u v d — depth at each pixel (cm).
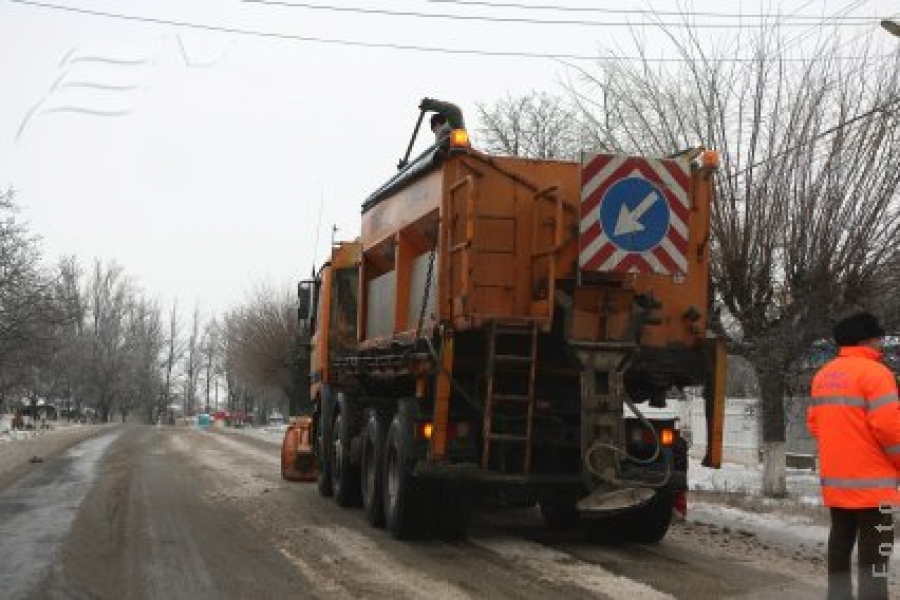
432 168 997
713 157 970
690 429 2497
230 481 1683
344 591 759
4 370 3828
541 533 1116
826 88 1440
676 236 902
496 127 2877
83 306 7731
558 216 911
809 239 1393
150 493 1450
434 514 1007
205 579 804
